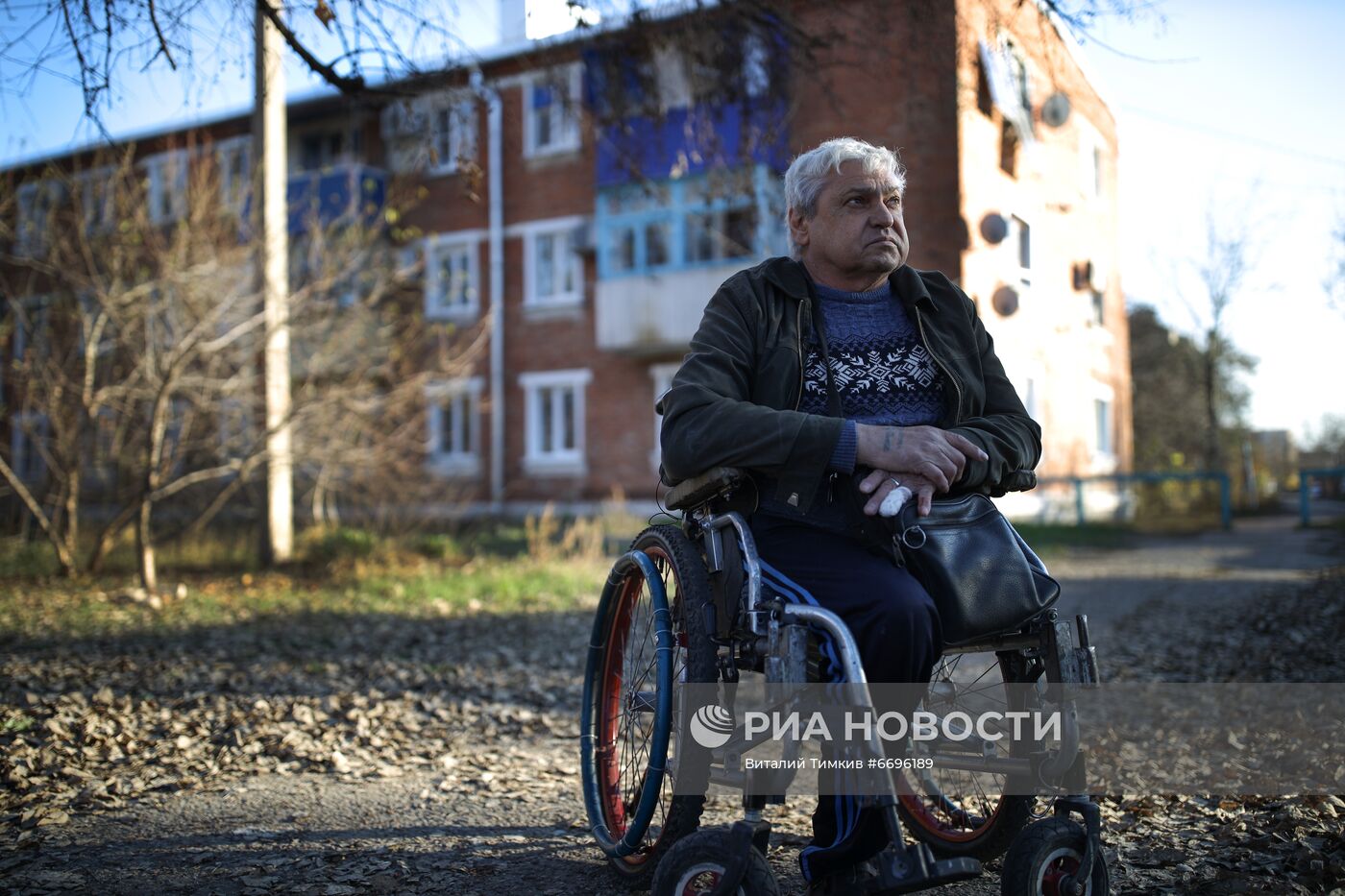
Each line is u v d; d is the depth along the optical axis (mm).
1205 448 31438
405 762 4133
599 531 13281
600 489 20547
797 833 3135
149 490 9867
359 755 4227
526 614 8414
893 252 2508
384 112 5617
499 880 2758
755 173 6754
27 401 11195
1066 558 13258
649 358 20219
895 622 2096
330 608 8680
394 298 17219
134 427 11055
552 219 20984
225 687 5500
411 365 14516
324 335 12047
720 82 6090
